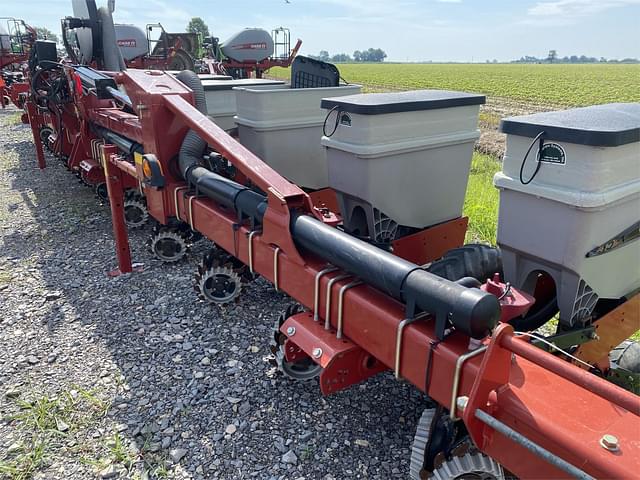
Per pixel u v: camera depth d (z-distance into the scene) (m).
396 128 3.20
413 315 2.11
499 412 1.80
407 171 3.37
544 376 1.92
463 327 1.85
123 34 11.69
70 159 7.27
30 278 4.76
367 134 3.10
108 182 4.58
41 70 7.20
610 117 2.38
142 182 4.26
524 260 2.54
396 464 2.57
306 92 4.34
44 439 2.76
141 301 4.29
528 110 21.56
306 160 4.54
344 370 2.47
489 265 2.85
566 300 2.40
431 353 1.98
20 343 3.68
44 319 4.01
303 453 2.63
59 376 3.30
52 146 8.40
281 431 2.79
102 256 5.29
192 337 3.73
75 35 7.08
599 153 2.08
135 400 3.06
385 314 2.21
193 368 3.36
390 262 2.21
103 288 4.54
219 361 3.44
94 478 2.51
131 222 6.07
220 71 12.60
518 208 2.45
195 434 2.78
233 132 5.11
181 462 2.60
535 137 2.25
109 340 3.70
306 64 5.19
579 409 1.74
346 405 3.00
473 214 6.02
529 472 1.72
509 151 2.43
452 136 3.47
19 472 2.54
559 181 2.23
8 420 2.91
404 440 2.73
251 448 2.68
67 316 4.05
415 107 3.20
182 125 4.02
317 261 2.73
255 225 3.24
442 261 2.81
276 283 2.96
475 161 9.68
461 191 3.73
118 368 3.38
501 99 27.88
